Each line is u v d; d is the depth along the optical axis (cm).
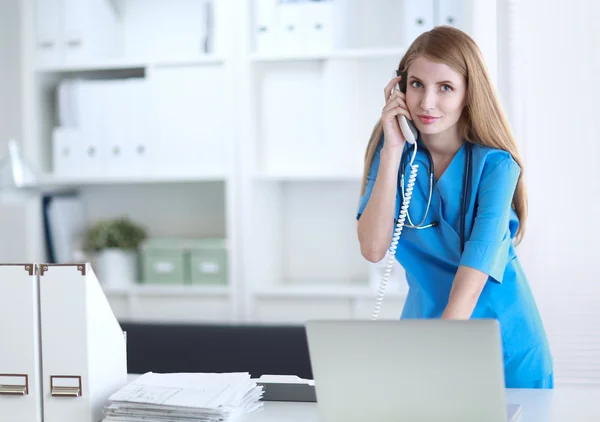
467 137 176
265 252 339
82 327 144
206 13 335
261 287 331
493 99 172
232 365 275
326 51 320
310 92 330
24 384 145
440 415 124
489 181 172
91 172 340
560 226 296
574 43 292
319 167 330
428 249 186
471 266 162
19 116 372
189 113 333
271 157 333
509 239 174
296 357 272
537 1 293
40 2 339
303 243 359
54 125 361
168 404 139
